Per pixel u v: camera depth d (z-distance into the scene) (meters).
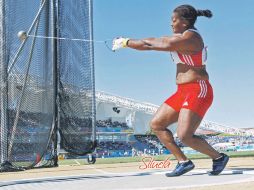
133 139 45.22
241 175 5.69
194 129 5.31
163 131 5.64
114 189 4.48
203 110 5.29
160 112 5.58
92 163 13.96
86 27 10.38
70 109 9.89
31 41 8.45
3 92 7.87
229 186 4.43
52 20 9.22
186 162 5.68
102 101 47.62
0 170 7.92
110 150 43.38
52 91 9.31
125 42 5.26
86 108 10.38
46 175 8.54
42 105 8.93
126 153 41.16
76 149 10.09
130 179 5.77
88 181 5.85
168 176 5.75
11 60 7.96
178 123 5.35
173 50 5.21
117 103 48.06
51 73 9.28
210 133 45.88
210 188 4.30
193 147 5.50
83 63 10.30
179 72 5.40
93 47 10.46
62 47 9.62
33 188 5.08
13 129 8.10
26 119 8.48
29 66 8.43
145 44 5.20
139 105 48.59
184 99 5.35
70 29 9.87
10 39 7.94
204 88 5.27
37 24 8.58
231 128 46.09
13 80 8.15
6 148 7.97
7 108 7.96
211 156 5.67
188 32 5.23
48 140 9.17
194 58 5.26
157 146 43.84
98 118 47.69
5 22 7.85
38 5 8.57
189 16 5.36
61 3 9.63
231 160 13.09
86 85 10.38
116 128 46.16
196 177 5.54
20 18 8.15
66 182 5.89
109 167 11.70
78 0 10.19
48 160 9.27
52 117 9.32
